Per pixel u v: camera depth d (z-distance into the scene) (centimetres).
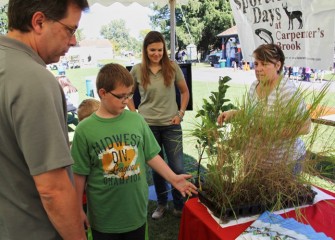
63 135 78
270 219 113
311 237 102
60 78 602
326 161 118
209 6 2084
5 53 74
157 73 229
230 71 1684
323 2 210
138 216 145
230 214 116
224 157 117
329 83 131
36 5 76
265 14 260
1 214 84
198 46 2212
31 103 72
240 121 115
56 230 90
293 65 242
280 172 115
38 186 77
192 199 136
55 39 81
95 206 140
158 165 147
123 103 134
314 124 118
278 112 115
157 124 231
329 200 128
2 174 81
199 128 127
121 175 137
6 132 75
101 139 134
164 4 373
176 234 228
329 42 211
